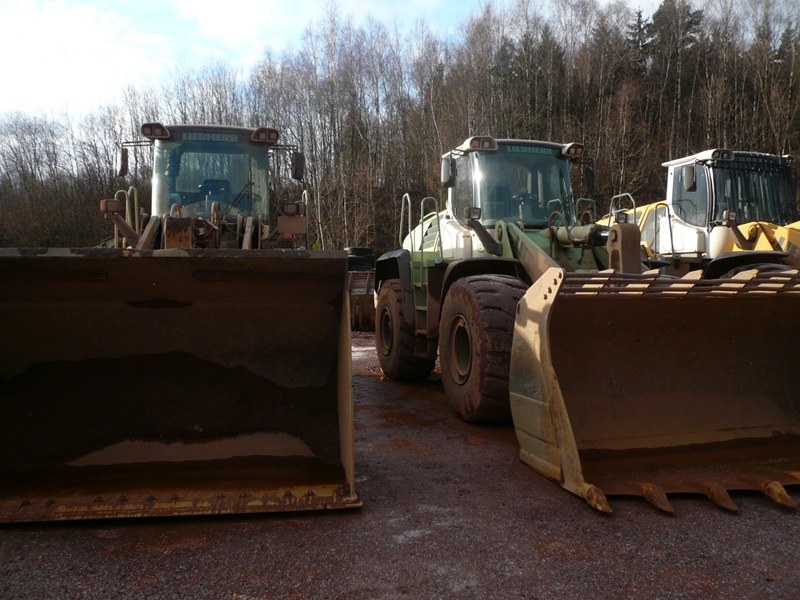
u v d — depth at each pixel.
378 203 28.78
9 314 3.27
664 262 6.12
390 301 6.88
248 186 7.20
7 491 2.99
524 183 5.72
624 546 2.65
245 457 3.33
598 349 3.78
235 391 3.49
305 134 31.31
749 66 31.97
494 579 2.38
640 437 3.65
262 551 2.60
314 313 3.58
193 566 2.47
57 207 33.50
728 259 5.51
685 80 33.47
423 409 5.49
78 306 3.34
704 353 3.97
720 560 2.52
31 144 35.53
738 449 3.67
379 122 32.03
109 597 2.24
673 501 3.14
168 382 3.45
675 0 35.09
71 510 2.81
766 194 8.98
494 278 4.66
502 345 4.39
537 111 29.61
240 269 3.25
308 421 3.49
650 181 28.30
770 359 4.10
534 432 3.56
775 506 3.08
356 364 8.56
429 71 31.38
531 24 33.28
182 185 7.09
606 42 33.62
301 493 3.02
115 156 35.31
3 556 2.52
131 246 5.66
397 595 2.27
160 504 2.87
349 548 2.64
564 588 2.31
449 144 28.17
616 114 29.42
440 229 6.02
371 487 3.41
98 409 3.34
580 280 3.29
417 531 2.81
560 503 3.15
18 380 3.31
